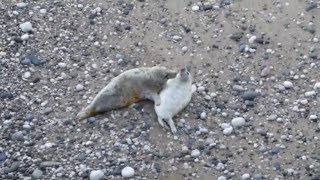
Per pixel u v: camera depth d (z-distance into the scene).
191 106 14.91
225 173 13.45
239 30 16.78
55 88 15.50
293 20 16.94
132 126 14.51
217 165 13.60
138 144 14.10
